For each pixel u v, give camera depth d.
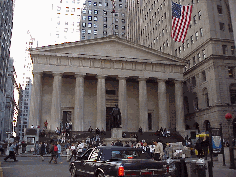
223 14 50.59
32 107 46.69
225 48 49.31
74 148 24.41
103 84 50.47
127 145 24.92
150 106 58.38
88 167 10.34
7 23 72.94
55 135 43.38
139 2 88.69
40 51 48.50
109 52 52.47
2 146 35.41
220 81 47.38
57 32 109.31
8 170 16.50
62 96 54.19
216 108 46.19
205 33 50.41
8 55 78.56
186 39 58.53
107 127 56.47
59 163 22.44
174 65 54.84
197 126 56.03
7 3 72.25
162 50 68.38
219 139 20.97
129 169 8.45
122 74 51.75
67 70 49.25
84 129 53.50
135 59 52.66
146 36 80.62
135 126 56.66
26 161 24.14
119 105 50.91
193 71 55.66
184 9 40.44
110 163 8.97
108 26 102.25
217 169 16.08
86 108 54.78
